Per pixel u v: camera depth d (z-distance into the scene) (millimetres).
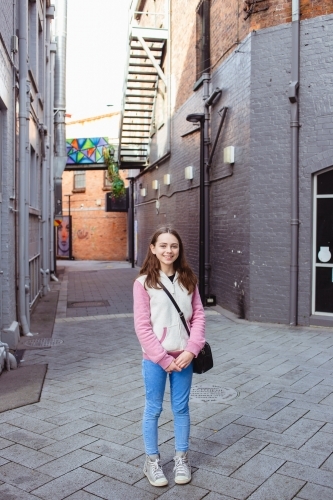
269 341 7906
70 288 16453
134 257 27359
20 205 8656
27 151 9188
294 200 9000
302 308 9078
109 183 32938
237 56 10109
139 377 6047
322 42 8695
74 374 6211
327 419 4641
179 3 15133
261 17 9234
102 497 3301
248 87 9492
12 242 8188
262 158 9320
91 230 34000
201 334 3447
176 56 15609
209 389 5531
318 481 3479
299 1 8859
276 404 5047
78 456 3898
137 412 4844
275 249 9258
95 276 20797
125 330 9172
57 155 20891
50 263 18719
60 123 20641
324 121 8734
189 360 3346
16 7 8570
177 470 3486
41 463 3785
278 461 3789
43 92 14086
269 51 9172
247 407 4969
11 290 8117
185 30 14375
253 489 3379
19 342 8172
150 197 21438
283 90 9062
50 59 17766
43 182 14539
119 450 4004
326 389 5516
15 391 5461
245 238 9703
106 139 28078
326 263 8945
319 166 8781
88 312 11445
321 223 8953
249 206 9500
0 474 3619
